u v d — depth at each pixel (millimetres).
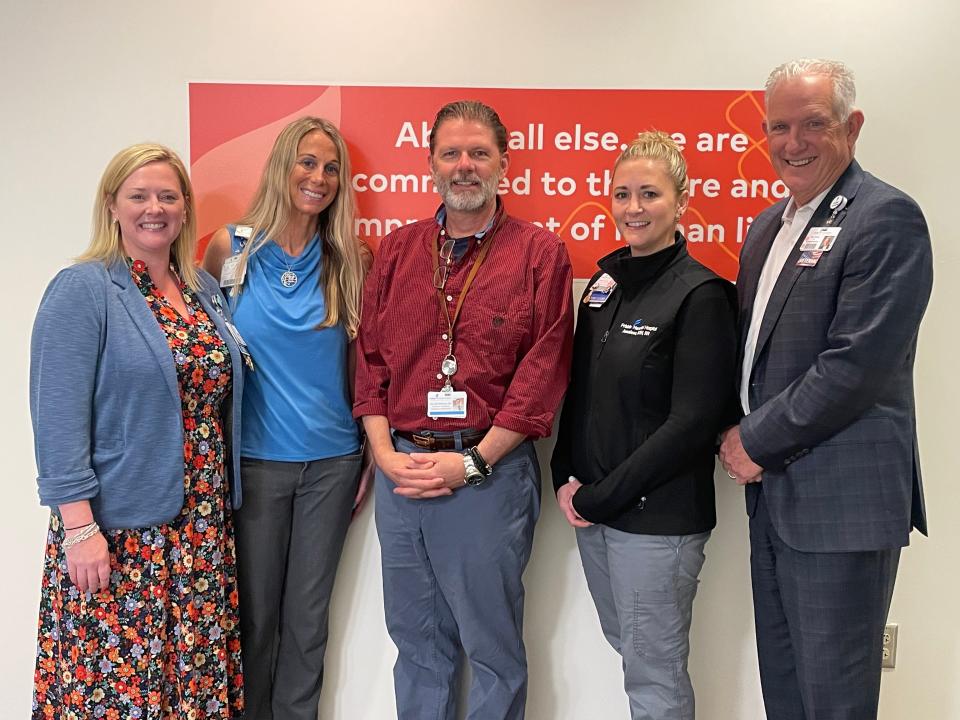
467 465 1728
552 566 2121
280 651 2053
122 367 1609
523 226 1837
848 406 1485
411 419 1803
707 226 2027
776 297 1623
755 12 1970
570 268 1823
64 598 1626
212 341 1733
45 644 1694
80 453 1576
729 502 2082
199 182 2064
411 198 2057
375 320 1885
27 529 2166
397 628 1928
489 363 1762
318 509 1956
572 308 1818
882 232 1474
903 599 2088
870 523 1539
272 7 2018
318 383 1917
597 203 2037
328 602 2043
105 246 1661
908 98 1963
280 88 2035
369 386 1877
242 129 2049
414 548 1855
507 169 2041
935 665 2100
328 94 2035
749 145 1997
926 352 2021
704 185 2018
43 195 2086
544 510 2102
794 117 1575
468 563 1782
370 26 2020
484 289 1770
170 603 1699
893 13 1948
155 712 1663
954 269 1994
